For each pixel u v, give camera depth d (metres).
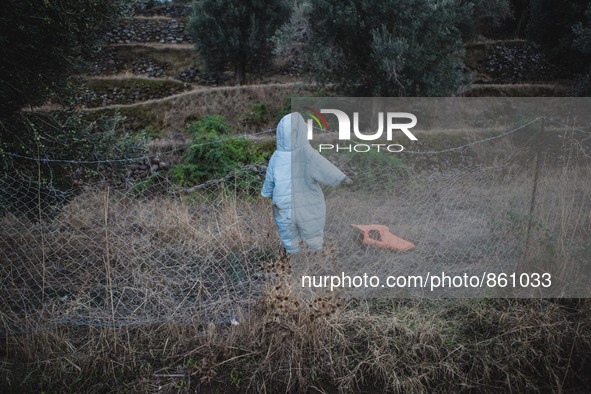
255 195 5.79
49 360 3.52
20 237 4.59
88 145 5.86
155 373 3.56
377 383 3.51
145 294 3.97
